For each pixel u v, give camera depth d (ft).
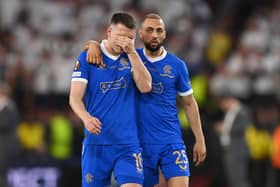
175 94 93.30
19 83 188.85
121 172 87.35
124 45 87.40
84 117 85.66
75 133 159.84
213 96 167.12
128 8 226.79
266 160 167.73
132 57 88.12
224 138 155.33
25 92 187.73
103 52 89.56
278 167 164.55
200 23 232.94
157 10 229.66
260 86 196.65
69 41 207.41
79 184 152.87
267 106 171.53
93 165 88.94
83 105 87.51
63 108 173.58
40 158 152.66
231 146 154.51
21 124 166.71
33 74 194.49
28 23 220.02
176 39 214.48
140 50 93.56
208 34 227.61
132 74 89.56
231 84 197.77
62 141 158.40
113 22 88.12
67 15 221.66
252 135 167.84
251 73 201.16
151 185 93.56
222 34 229.86
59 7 223.30
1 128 150.82
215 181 155.53
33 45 206.28
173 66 92.89
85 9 224.53
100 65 88.94
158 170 93.56
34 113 171.22
